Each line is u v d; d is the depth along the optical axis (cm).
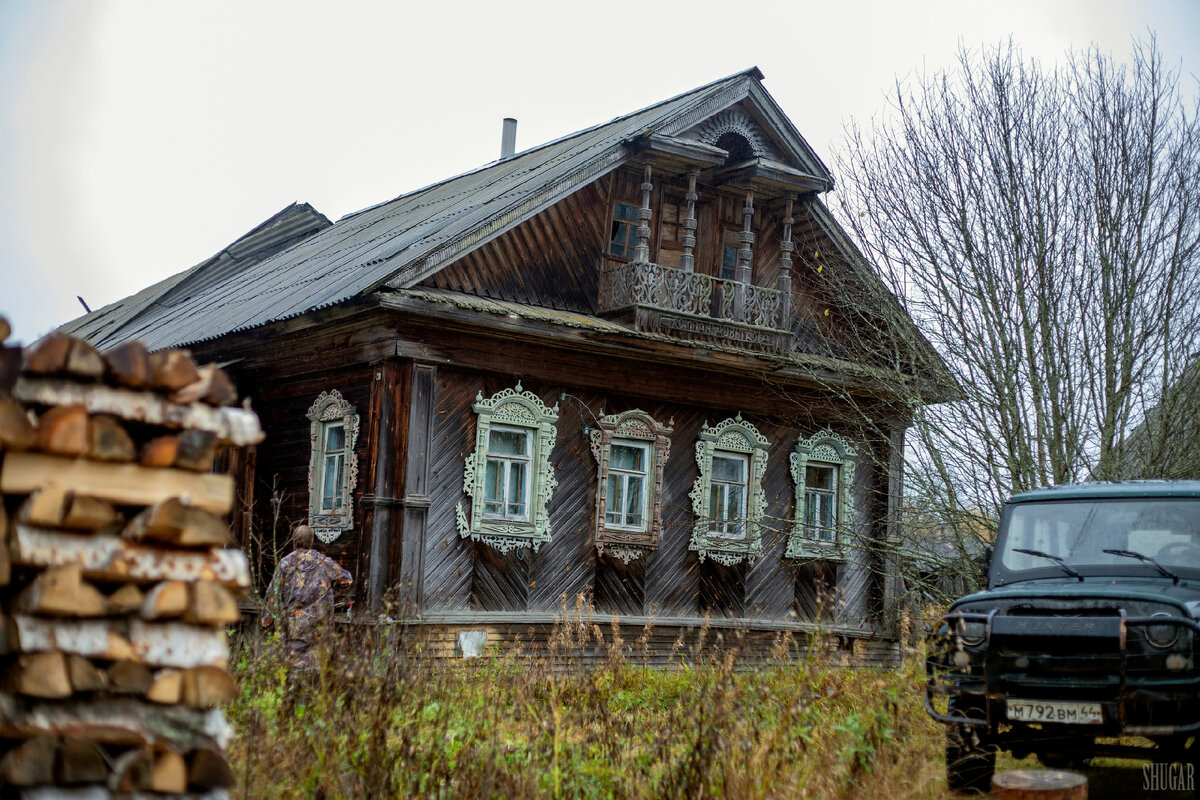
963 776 751
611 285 1603
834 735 698
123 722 401
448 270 1448
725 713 636
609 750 686
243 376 1702
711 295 1711
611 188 1639
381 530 1335
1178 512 812
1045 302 1380
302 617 941
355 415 1432
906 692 805
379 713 630
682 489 1603
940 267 1452
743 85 1630
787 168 1677
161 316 2223
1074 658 693
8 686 385
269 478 1609
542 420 1462
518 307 1447
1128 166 1403
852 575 1777
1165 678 673
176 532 408
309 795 568
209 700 416
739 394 1662
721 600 1628
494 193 1617
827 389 1616
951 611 761
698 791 588
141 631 409
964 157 1455
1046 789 589
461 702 810
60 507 390
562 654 1385
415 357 1359
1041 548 835
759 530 1652
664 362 1573
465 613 1378
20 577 398
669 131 1567
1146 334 1366
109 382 412
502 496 1444
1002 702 708
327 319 1413
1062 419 1372
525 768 633
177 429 425
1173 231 1391
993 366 1406
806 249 1803
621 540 1521
